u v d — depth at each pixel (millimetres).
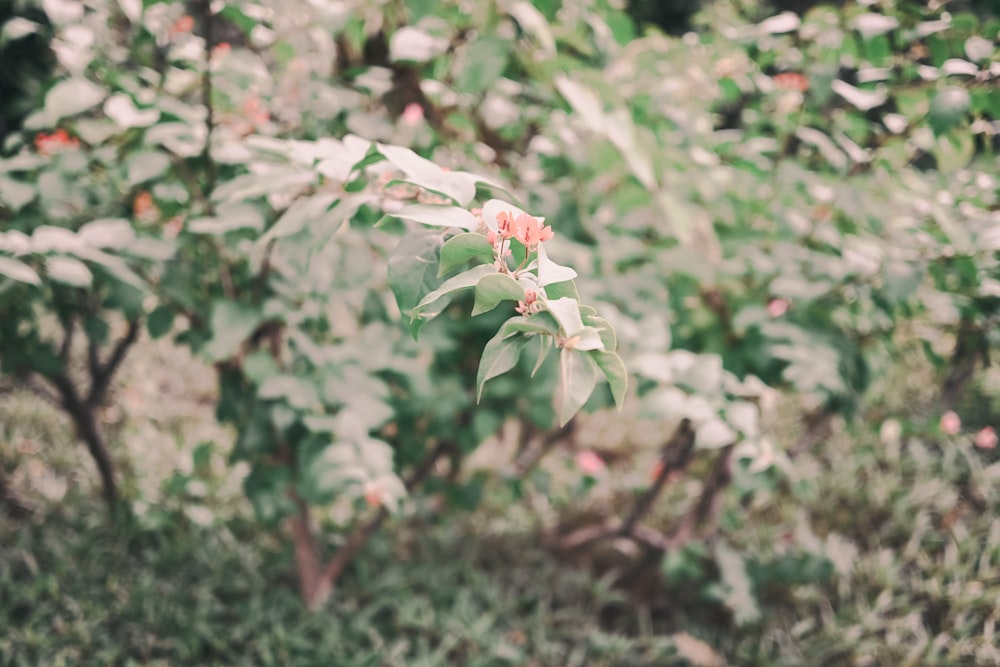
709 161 1671
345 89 1419
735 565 2033
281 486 1581
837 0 2004
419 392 1547
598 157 1477
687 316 1669
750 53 1704
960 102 1117
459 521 2377
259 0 1218
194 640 1867
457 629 1985
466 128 1520
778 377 1642
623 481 2568
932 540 2336
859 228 1569
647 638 2043
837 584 2195
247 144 1039
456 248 732
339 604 2031
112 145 1318
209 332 1473
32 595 1931
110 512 2215
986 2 1351
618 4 1732
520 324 684
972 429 2785
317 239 901
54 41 1133
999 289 1268
